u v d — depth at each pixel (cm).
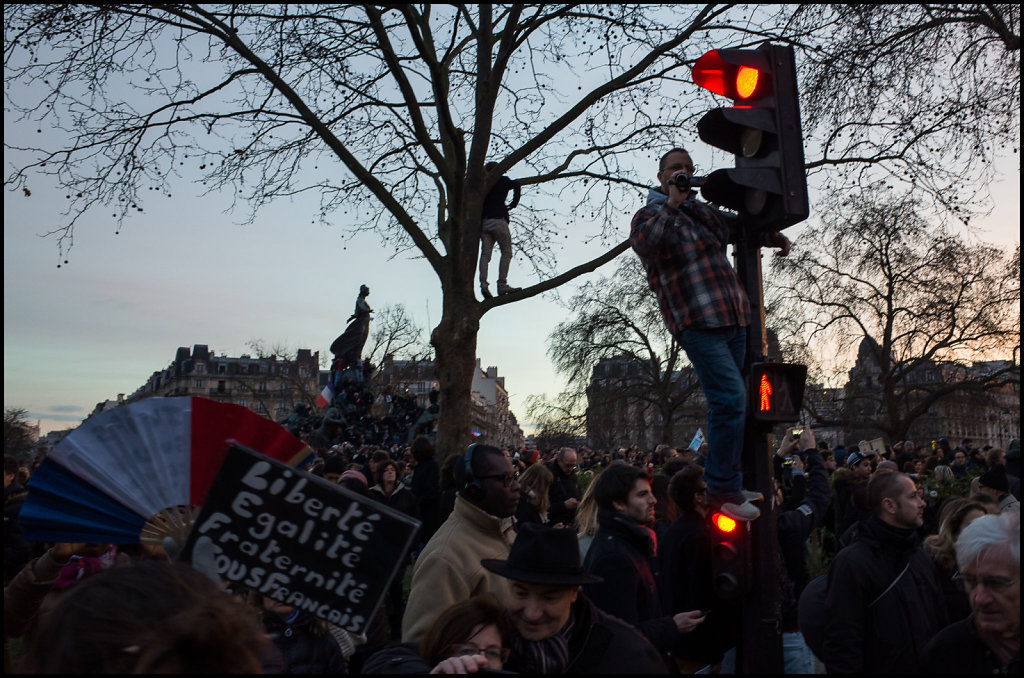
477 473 365
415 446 856
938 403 3150
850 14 712
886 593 352
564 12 876
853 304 2902
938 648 296
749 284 355
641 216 349
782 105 336
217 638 145
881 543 359
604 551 370
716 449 334
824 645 360
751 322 351
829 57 746
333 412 3409
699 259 344
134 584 148
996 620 275
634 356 4525
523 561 264
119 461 272
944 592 405
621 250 902
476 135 861
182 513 274
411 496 845
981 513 408
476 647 256
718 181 344
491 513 368
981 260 2562
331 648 303
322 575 251
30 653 157
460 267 850
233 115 965
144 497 271
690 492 412
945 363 3111
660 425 5097
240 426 278
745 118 331
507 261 883
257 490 251
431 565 347
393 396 3559
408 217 888
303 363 10138
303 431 3416
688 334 343
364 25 857
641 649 268
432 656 261
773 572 331
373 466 858
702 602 393
